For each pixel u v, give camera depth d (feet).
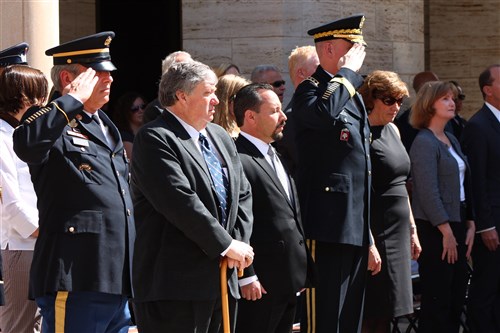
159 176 40.98
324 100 48.70
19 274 47.55
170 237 41.47
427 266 60.44
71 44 44.16
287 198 47.91
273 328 47.65
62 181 42.22
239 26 73.77
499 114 64.95
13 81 46.85
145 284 41.68
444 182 60.75
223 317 41.60
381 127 55.57
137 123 65.51
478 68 92.84
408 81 79.30
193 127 42.86
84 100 41.93
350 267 50.65
